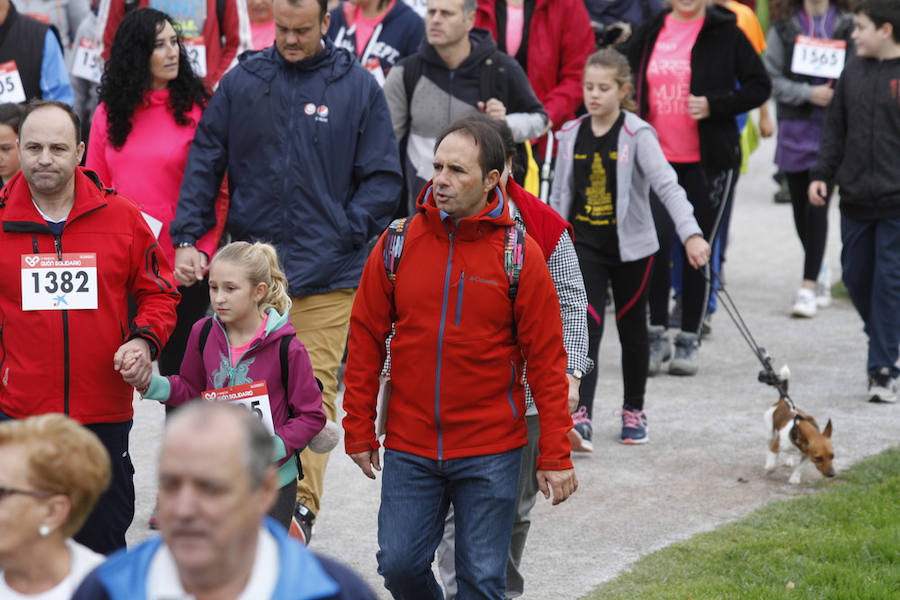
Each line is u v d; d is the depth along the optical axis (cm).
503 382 1619
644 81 3412
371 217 2284
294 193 2256
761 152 7762
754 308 4166
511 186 1752
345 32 3550
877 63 3047
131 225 1777
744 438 2858
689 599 1927
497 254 1595
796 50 3844
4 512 1071
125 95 2402
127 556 955
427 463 1634
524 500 1838
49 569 1109
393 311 1672
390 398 1684
